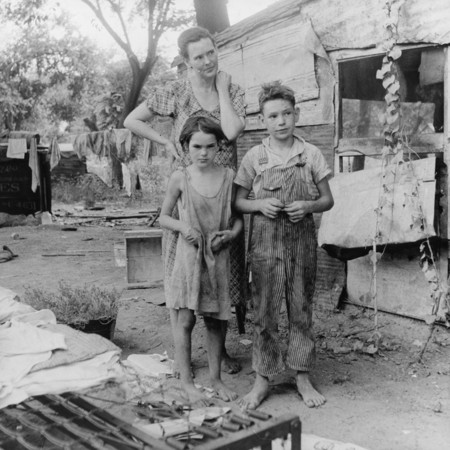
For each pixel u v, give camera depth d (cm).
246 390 377
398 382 383
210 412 285
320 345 452
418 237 429
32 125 3600
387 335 464
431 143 466
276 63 578
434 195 430
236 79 639
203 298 349
